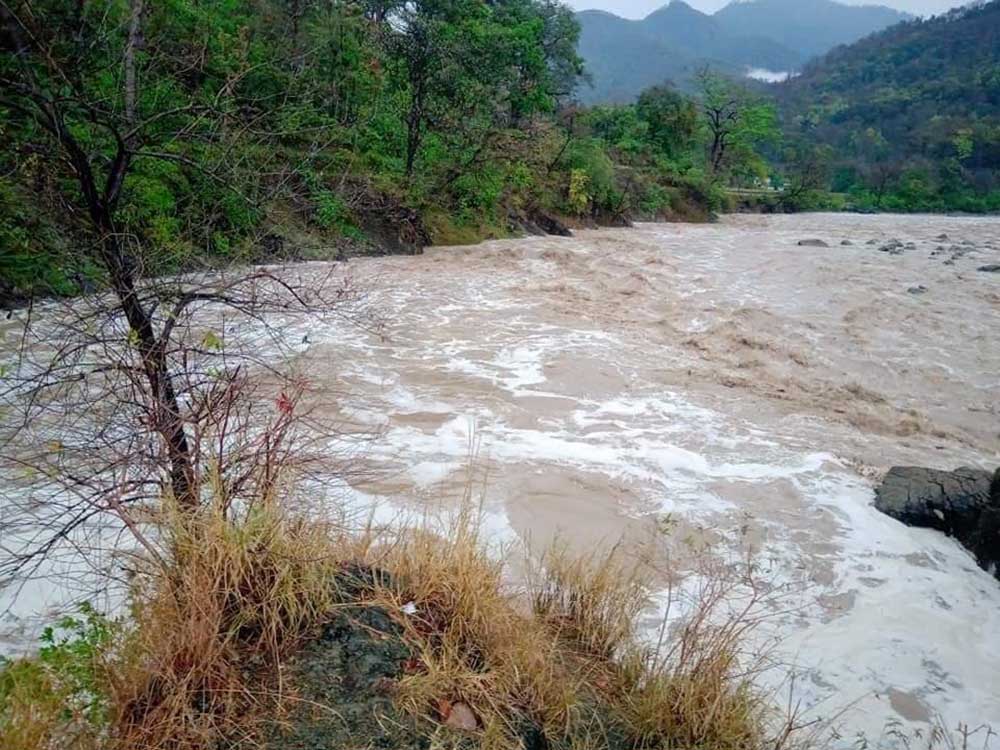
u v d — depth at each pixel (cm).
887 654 396
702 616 335
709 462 636
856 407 805
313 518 332
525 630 297
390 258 1670
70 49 383
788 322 1184
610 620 338
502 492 552
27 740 206
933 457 675
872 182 6725
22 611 340
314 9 1753
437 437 654
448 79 1994
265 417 438
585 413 741
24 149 333
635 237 2638
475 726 245
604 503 549
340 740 228
